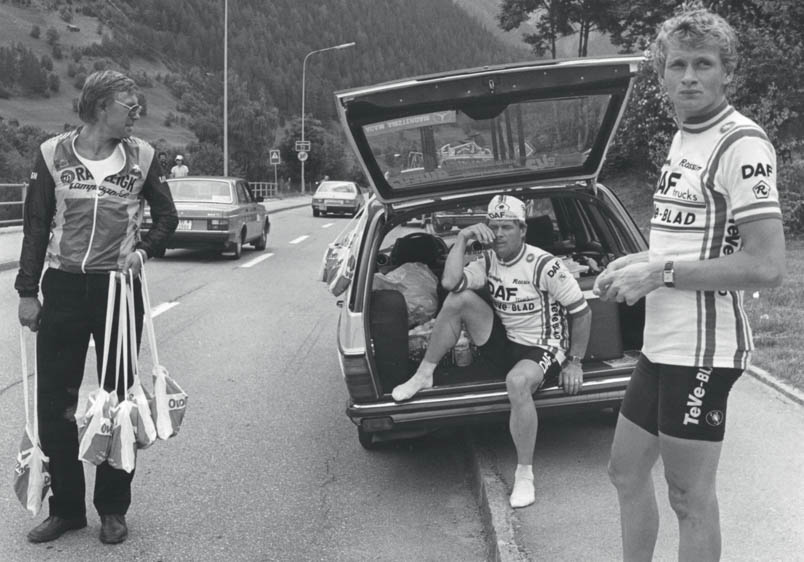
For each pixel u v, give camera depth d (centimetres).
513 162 534
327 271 634
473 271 503
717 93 268
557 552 387
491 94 474
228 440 597
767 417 568
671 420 276
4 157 3666
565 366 493
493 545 414
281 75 18812
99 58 18162
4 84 15488
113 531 437
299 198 5622
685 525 284
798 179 1591
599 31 3984
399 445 587
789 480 456
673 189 275
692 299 272
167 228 445
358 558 421
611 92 483
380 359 512
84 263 421
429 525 460
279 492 505
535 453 532
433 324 552
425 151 515
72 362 432
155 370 435
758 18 1597
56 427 433
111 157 423
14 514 470
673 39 269
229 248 1659
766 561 365
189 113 16238
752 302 948
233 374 777
